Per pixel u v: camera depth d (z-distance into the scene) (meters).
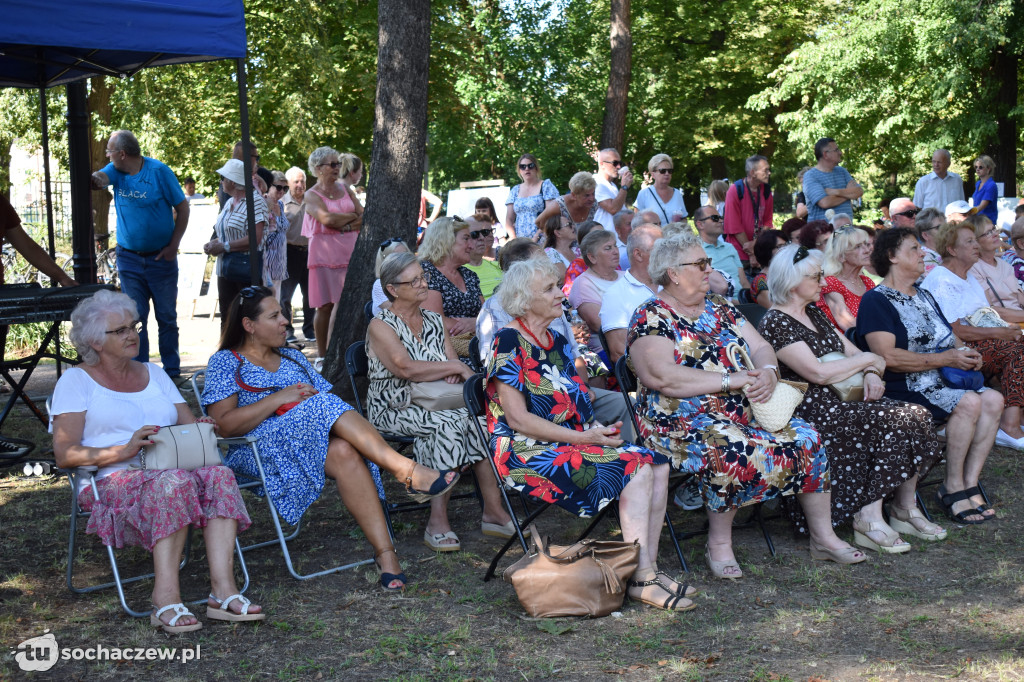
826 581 4.43
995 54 18.77
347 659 3.57
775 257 5.25
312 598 4.16
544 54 22.52
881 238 5.66
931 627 3.88
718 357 4.66
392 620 3.94
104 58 7.65
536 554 4.05
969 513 5.31
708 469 4.43
